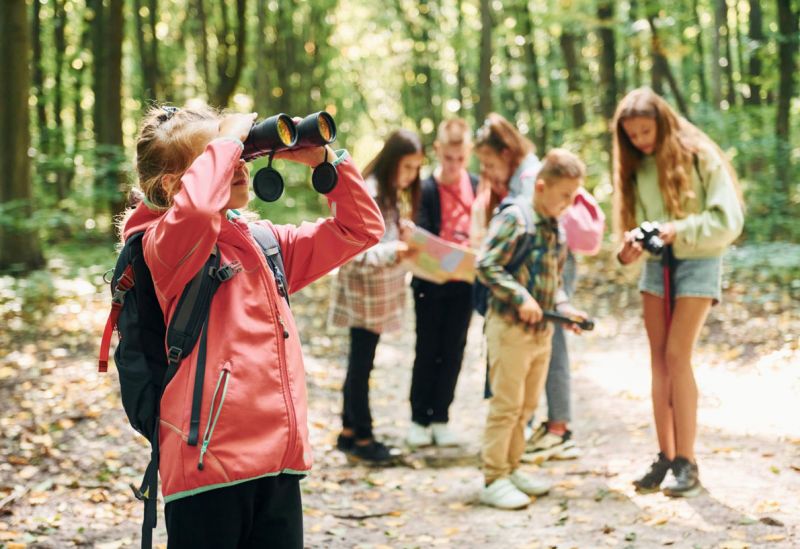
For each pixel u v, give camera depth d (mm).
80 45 19812
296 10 24844
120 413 5320
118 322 2027
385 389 6672
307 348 7953
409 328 9086
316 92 27562
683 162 3887
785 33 12273
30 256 11000
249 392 1935
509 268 4059
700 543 3367
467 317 5117
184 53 23625
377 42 28953
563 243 4160
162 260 1892
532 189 4691
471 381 6828
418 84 27938
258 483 1983
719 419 4977
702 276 3873
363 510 4082
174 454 1922
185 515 1947
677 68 23078
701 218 3801
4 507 3895
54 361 6656
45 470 4398
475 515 3975
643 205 4121
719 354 6453
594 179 14992
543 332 4062
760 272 8938
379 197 4691
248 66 25000
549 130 20766
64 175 16016
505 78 23531
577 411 5617
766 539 3342
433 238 4645
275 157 2139
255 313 2000
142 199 2102
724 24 18828
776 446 4410
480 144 4844
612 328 8180
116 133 14188
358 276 4699
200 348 1941
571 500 4055
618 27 14633
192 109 2145
